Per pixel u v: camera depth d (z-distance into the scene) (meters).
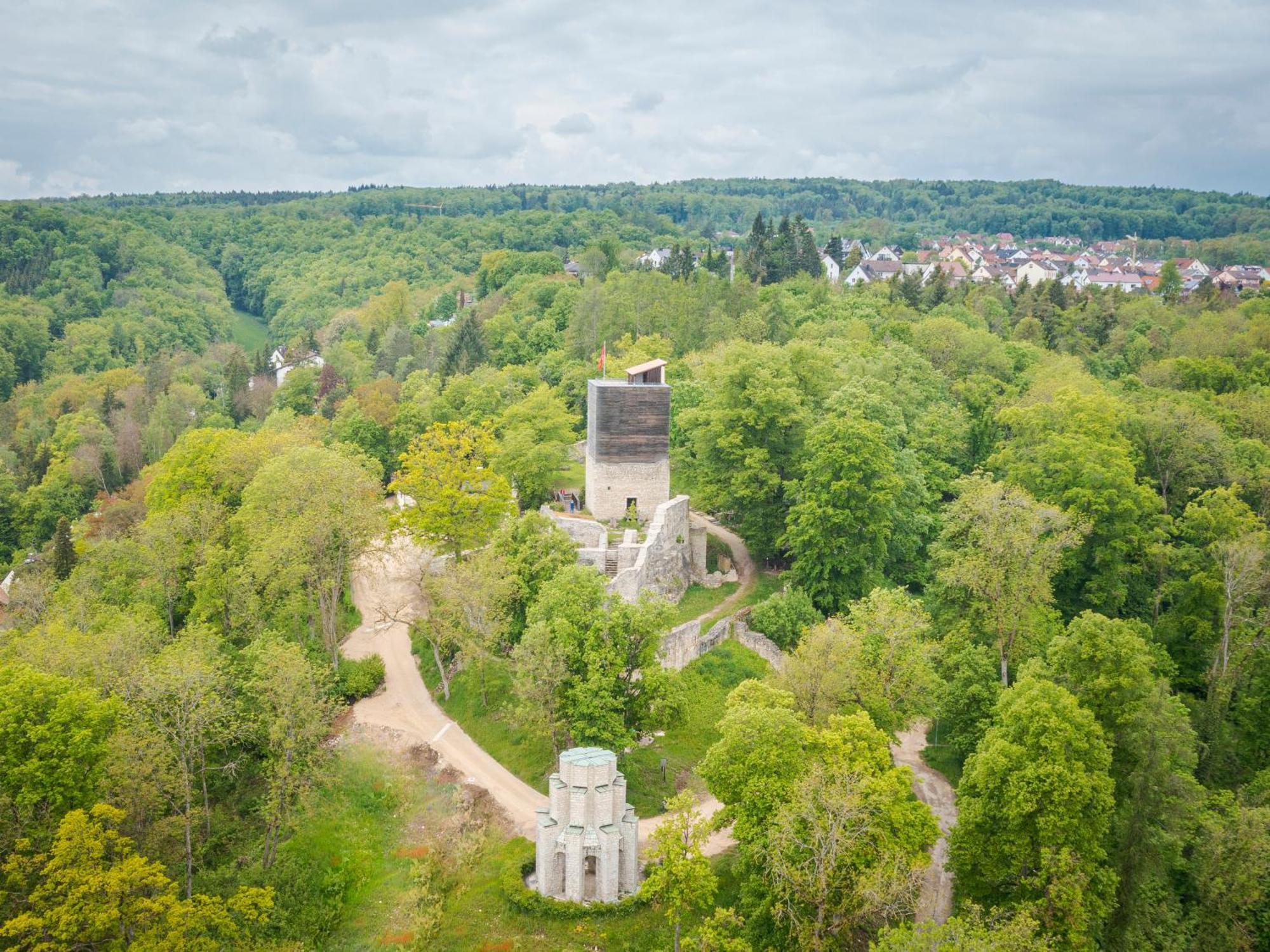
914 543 96.88
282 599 87.25
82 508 158.12
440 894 60.62
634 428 93.38
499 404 133.12
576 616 69.88
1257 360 151.38
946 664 74.69
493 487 93.69
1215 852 57.47
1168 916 57.06
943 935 47.16
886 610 70.06
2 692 56.41
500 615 79.12
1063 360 150.75
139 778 58.88
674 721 68.75
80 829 50.50
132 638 70.50
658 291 165.25
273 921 59.19
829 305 172.25
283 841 66.25
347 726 78.50
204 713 62.72
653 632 69.88
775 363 101.81
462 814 67.81
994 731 60.22
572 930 56.81
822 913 51.66
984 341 150.75
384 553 104.06
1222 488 92.50
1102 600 85.00
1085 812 56.16
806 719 65.31
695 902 55.62
